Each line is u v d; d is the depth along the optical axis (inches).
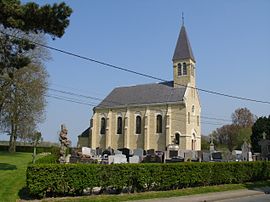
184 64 3014.3
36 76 1979.6
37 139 1947.6
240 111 4645.7
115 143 3120.1
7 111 1955.0
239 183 1140.5
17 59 965.8
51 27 847.1
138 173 809.5
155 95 3048.7
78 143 3373.5
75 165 705.0
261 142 1983.3
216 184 1046.4
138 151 2087.8
